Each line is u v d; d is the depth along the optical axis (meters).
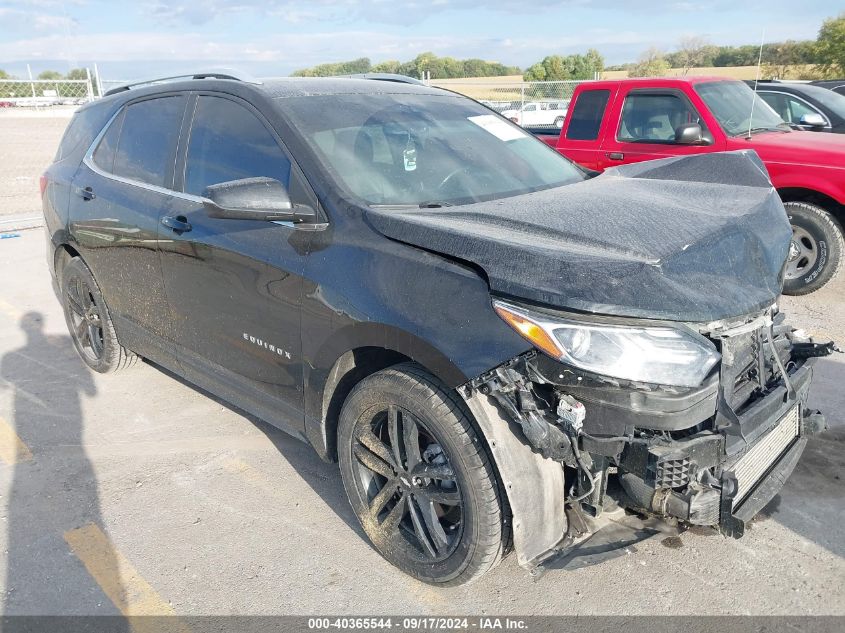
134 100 4.08
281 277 2.85
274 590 2.69
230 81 3.45
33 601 2.64
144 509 3.21
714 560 2.79
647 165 3.63
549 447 2.18
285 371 2.98
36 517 3.16
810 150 5.84
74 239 4.32
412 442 2.55
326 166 2.88
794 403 2.62
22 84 29.28
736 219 2.56
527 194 3.08
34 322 5.93
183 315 3.53
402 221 2.55
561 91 17.50
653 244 2.30
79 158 4.43
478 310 2.25
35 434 3.94
